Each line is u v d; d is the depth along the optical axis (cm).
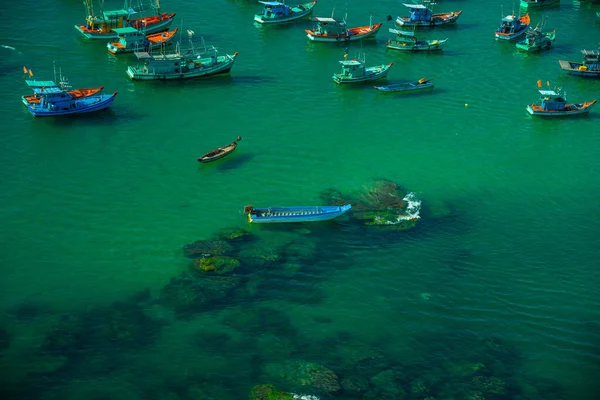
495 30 16938
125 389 5928
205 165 10181
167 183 9625
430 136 11500
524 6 18425
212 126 11488
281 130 11462
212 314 6919
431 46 15312
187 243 8169
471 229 8762
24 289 7225
